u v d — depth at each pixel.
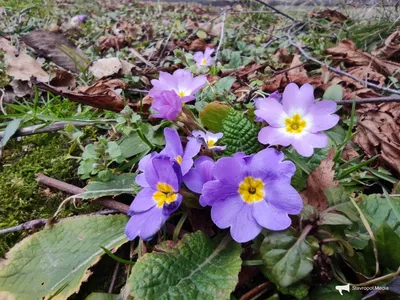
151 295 0.09
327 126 0.11
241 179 0.09
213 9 0.57
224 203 0.09
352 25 0.30
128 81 0.20
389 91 0.18
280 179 0.09
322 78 0.20
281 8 0.43
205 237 0.10
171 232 0.11
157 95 0.12
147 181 0.10
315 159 0.12
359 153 0.15
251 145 0.12
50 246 0.11
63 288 0.10
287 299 0.10
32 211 0.13
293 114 0.11
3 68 0.20
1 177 0.14
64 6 0.49
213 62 0.23
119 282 0.11
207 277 0.09
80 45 0.30
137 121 0.15
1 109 0.18
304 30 0.33
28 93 0.19
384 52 0.24
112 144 0.13
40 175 0.13
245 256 0.10
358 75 0.21
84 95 0.16
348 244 0.09
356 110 0.16
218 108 0.13
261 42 0.29
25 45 0.26
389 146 0.14
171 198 0.10
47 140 0.16
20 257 0.11
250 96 0.17
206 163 0.10
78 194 0.12
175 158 0.10
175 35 0.31
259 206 0.09
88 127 0.16
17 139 0.16
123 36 0.31
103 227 0.11
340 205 0.10
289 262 0.09
